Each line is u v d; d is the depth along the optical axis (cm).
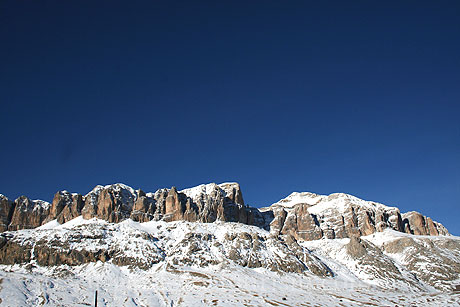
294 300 15325
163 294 15762
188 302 14500
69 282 16512
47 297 13850
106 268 19325
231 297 15225
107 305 14088
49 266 19738
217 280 18100
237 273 19538
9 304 12731
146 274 19275
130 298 15125
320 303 15138
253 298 15262
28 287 14400
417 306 15112
